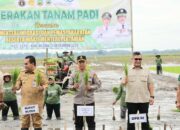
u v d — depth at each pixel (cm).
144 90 1478
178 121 2052
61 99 3272
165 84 4212
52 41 3794
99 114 2352
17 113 2145
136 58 1474
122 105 2094
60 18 3794
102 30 3797
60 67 3562
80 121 1466
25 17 3778
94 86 1453
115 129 1831
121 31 3781
